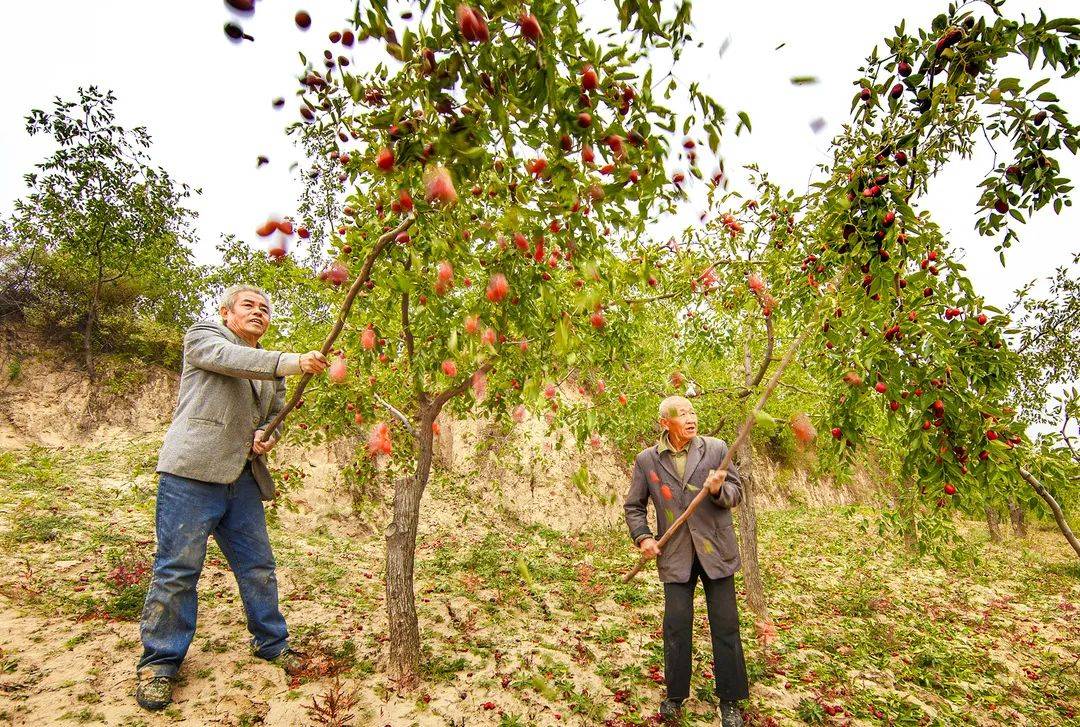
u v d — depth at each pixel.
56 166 9.55
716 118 1.50
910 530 3.39
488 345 2.01
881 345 2.16
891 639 4.77
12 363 9.39
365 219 2.81
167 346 10.74
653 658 3.72
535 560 6.68
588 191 1.60
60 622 3.09
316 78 1.89
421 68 1.32
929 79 1.90
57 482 6.31
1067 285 9.56
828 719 3.19
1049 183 1.88
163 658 2.54
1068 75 1.65
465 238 2.03
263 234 1.71
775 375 2.20
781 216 3.15
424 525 7.76
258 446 2.90
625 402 3.88
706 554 2.86
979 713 3.52
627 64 1.49
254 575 2.95
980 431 2.09
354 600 4.28
